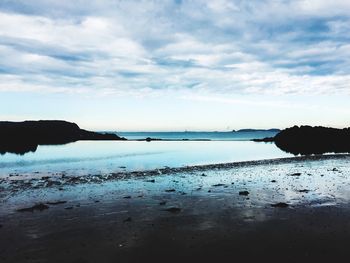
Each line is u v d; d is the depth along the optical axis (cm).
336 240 1291
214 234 1366
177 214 1673
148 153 6022
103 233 1385
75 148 7281
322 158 4656
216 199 2011
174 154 5828
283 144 9844
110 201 1959
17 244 1258
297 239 1302
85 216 1633
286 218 1588
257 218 1594
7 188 2355
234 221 1546
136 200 1989
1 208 1780
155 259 1130
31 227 1455
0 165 3916
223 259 1126
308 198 2030
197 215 1655
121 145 8856
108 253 1178
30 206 1823
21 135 8375
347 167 3666
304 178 2856
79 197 2072
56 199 2009
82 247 1233
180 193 2200
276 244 1253
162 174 3134
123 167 3766
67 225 1488
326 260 1112
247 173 3206
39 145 8119
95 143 9906
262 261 1108
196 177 2942
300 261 1105
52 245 1251
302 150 6969
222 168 3597
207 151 6712
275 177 2931
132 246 1244
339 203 1894
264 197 2064
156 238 1324
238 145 9319
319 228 1434
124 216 1639
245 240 1296
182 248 1222
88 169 3566
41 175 3075
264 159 4616
